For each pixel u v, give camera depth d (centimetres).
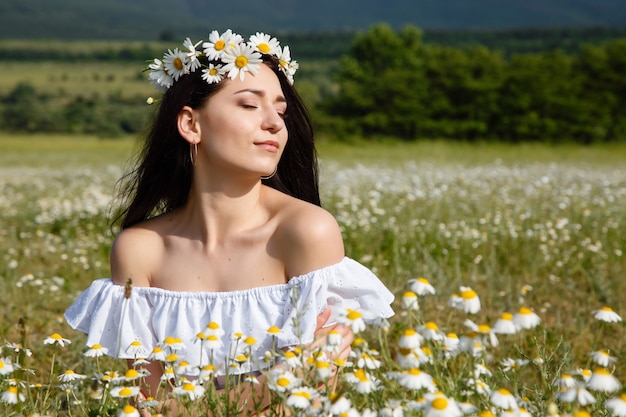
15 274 699
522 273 727
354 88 5291
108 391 272
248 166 285
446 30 19350
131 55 17775
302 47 17400
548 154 3105
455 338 265
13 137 6256
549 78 4891
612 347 475
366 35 6009
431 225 895
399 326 483
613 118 4831
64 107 8281
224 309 285
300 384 235
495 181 1416
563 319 579
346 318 254
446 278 639
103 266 773
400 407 222
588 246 790
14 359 329
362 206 1055
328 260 285
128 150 3775
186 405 251
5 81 11738
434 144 4403
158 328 290
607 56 4950
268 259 289
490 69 5019
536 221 951
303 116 327
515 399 241
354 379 235
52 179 1756
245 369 272
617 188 1334
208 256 293
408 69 5831
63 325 558
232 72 287
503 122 4812
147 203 321
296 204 294
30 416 252
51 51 17812
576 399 225
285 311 281
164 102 304
